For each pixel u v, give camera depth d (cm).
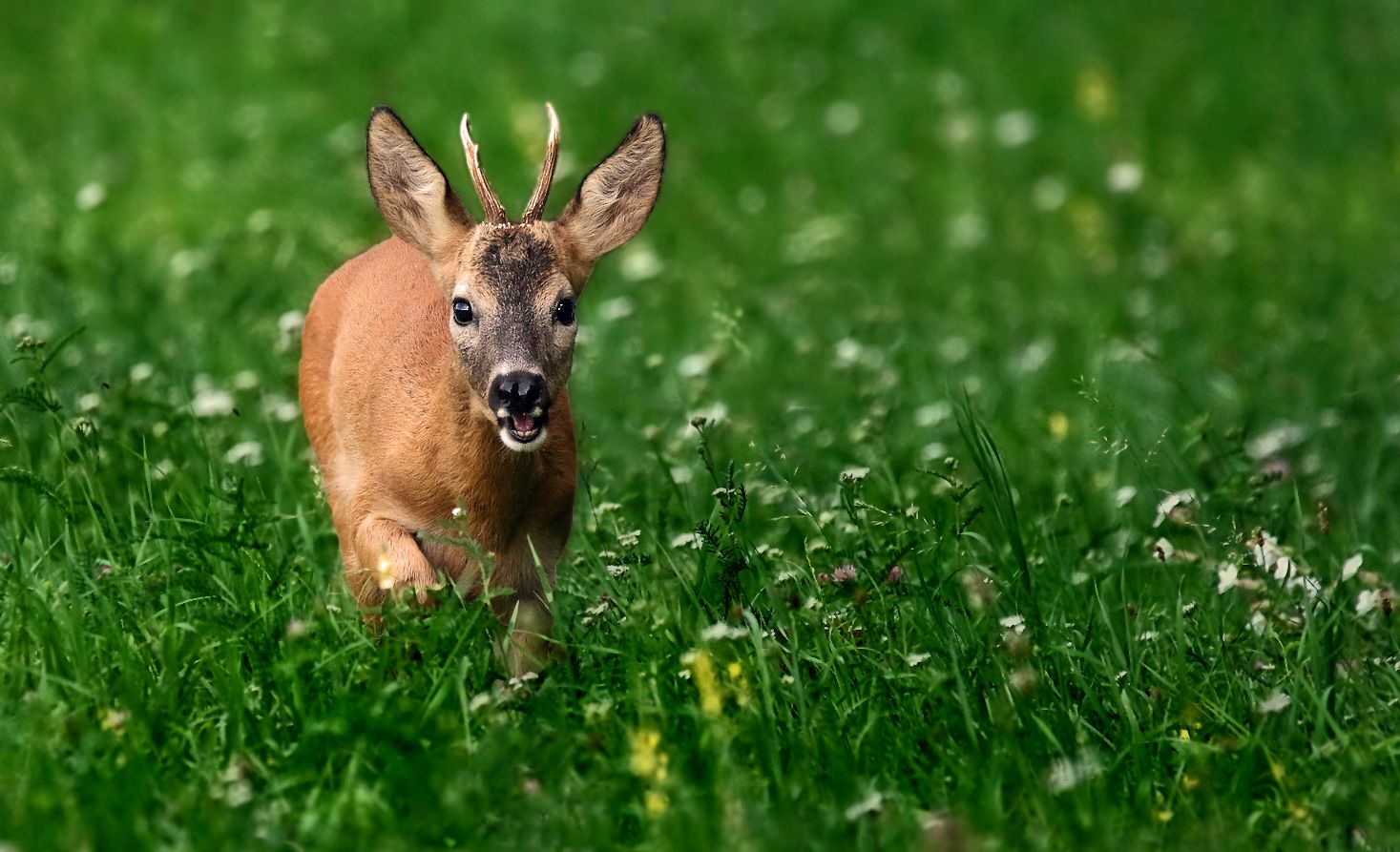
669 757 820
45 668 862
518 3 2752
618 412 1296
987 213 2175
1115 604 1034
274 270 1602
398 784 780
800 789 812
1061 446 1268
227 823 747
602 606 948
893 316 1670
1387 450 1279
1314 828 805
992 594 988
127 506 1060
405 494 996
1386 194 2234
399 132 1009
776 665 896
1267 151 2400
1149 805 821
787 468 1165
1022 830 790
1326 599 970
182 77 2438
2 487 1066
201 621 891
